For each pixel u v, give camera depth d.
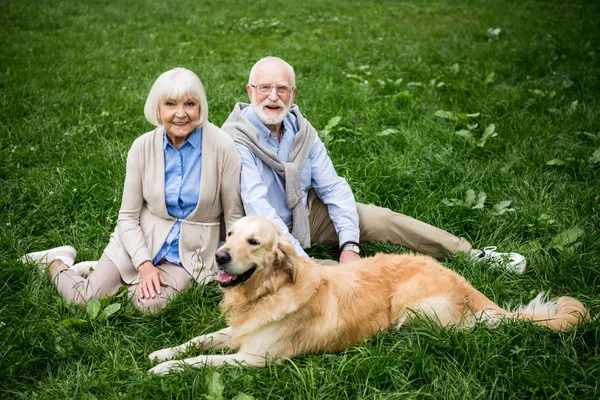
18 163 4.71
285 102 3.44
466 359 2.64
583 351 2.75
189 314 3.11
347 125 5.57
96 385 2.49
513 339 2.76
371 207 3.73
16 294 3.16
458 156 5.01
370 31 10.87
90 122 5.58
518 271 3.52
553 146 5.11
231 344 2.86
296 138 3.55
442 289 2.96
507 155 5.04
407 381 2.52
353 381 2.56
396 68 7.57
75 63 7.77
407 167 4.68
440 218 4.07
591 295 3.29
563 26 10.07
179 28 10.80
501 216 4.11
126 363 2.68
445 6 13.73
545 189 4.43
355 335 2.83
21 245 3.71
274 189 3.53
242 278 2.68
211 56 8.72
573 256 3.51
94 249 3.77
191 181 3.28
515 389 2.48
